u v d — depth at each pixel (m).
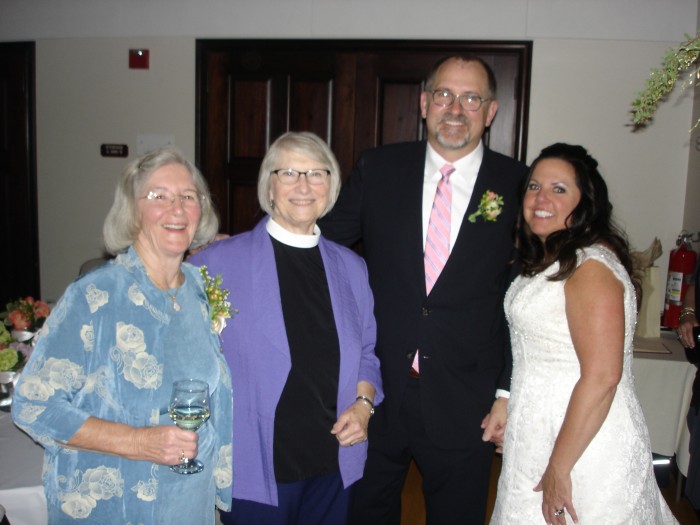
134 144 3.99
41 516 1.46
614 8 3.44
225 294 1.51
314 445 1.59
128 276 1.29
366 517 2.00
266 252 1.62
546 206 1.60
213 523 1.42
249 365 1.54
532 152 3.60
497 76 3.59
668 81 1.23
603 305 1.45
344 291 1.71
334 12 3.67
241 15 3.77
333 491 1.64
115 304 1.26
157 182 1.33
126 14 3.89
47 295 4.25
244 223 3.95
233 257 1.62
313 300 1.66
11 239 4.25
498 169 1.97
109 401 1.25
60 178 4.12
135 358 1.27
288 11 3.72
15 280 4.28
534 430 1.59
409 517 2.71
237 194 3.94
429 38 3.60
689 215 3.42
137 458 1.22
